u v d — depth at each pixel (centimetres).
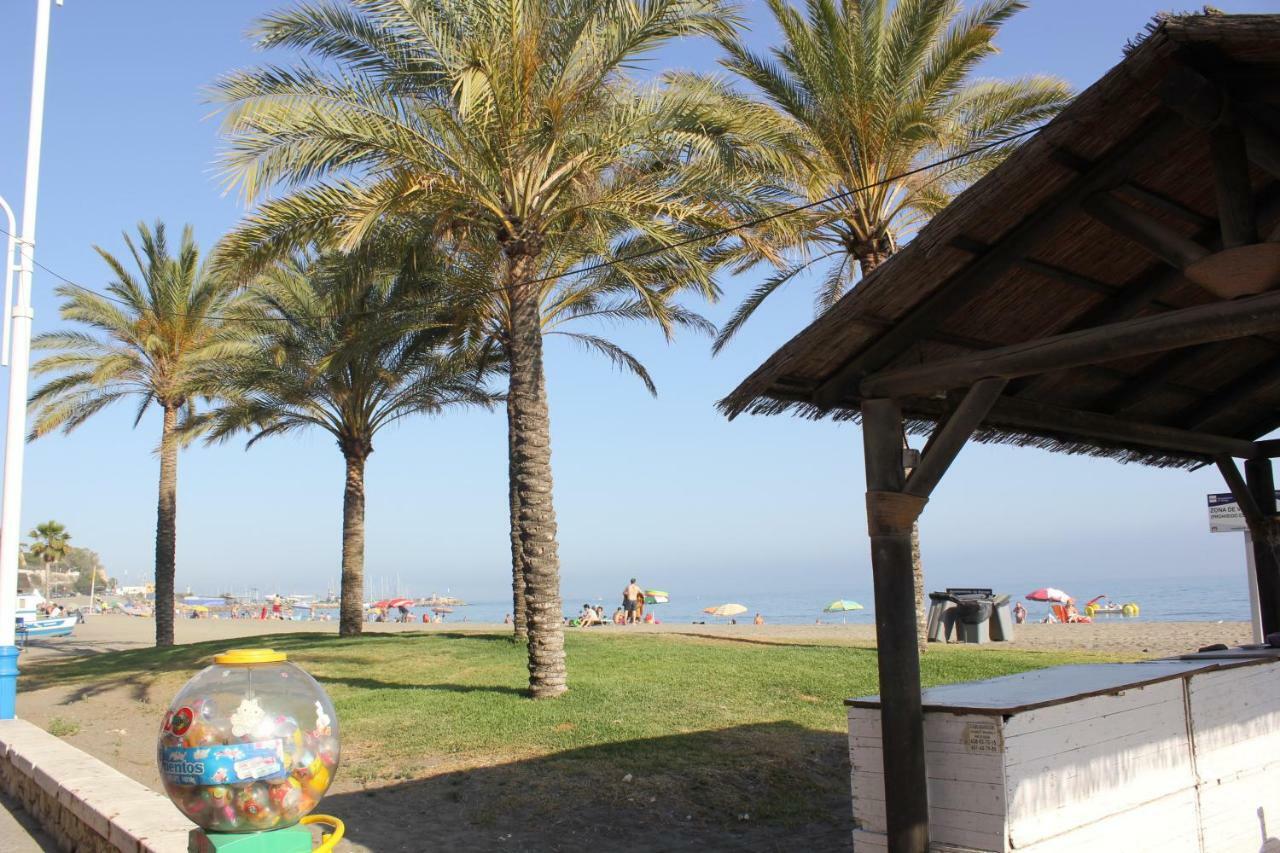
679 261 1379
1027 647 1600
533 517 1234
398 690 1335
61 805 755
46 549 8819
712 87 1511
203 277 2583
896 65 1459
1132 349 439
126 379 2708
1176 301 596
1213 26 400
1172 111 456
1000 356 479
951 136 1535
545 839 718
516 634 1819
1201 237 568
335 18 1225
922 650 1501
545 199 1277
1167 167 502
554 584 1228
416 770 922
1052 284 551
